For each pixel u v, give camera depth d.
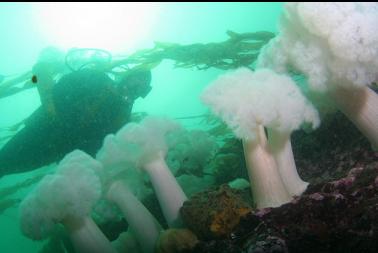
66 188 0.85
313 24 0.71
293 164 0.86
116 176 1.03
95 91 1.46
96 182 0.92
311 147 1.03
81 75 1.46
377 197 0.64
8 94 1.96
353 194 0.67
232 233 0.74
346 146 0.94
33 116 1.52
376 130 0.80
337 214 0.65
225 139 1.62
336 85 0.78
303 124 0.95
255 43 1.73
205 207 0.78
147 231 0.99
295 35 0.79
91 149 1.59
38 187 0.86
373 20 0.68
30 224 0.85
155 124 1.00
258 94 0.75
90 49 1.69
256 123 0.77
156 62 1.75
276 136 0.83
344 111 0.83
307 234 0.64
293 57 0.79
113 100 1.48
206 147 1.30
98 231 0.93
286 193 0.81
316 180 0.89
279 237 0.66
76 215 0.87
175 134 1.18
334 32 0.69
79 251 0.90
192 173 1.34
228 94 0.77
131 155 0.98
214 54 1.71
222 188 0.80
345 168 0.87
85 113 1.46
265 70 0.81
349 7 0.69
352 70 0.73
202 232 0.78
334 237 0.62
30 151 1.54
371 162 0.81
